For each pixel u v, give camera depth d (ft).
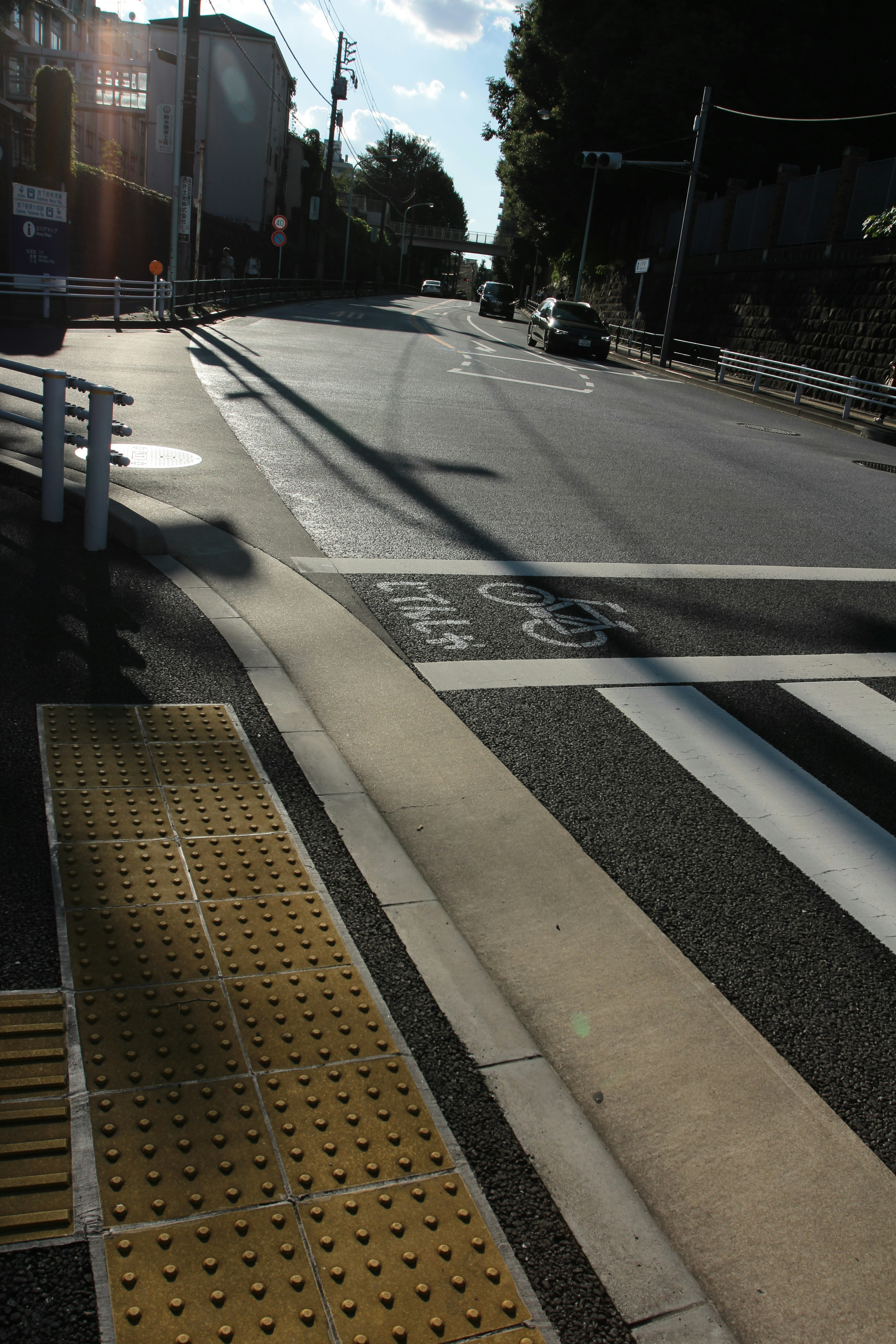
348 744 14.67
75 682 15.10
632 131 141.18
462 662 18.51
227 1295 6.40
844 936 11.51
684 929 11.31
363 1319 6.38
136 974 9.14
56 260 75.31
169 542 23.29
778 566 28.94
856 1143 8.48
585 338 111.96
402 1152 7.63
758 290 116.16
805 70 137.90
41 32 154.61
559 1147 7.98
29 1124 7.39
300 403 48.91
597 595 23.76
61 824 11.35
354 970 9.63
